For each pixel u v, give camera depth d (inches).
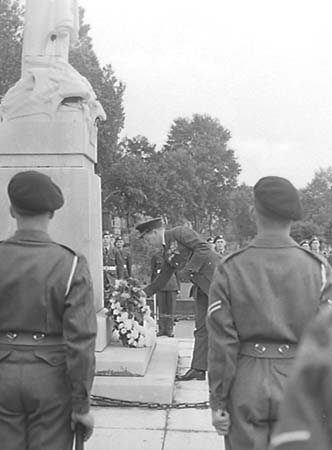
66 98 260.4
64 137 256.5
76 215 252.1
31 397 112.2
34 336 114.7
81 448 116.0
